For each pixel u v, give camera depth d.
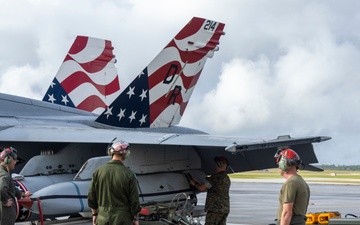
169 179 11.04
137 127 11.85
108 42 16.53
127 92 11.70
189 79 12.55
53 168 10.32
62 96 15.45
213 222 9.52
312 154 9.88
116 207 6.07
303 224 5.90
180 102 12.48
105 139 9.94
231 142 9.55
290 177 5.92
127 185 6.09
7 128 10.08
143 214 9.50
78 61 15.86
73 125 11.22
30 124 10.63
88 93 15.95
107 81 16.36
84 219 9.96
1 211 7.14
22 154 10.42
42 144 10.67
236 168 11.74
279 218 6.00
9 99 11.06
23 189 9.11
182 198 11.10
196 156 11.83
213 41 12.77
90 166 9.62
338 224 5.54
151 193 10.54
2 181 7.07
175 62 12.27
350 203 22.45
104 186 6.09
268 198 25.22
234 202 22.42
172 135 10.09
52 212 8.96
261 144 8.70
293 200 5.81
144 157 10.84
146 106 11.96
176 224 9.59
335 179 61.19
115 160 6.21
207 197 9.66
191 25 12.39
